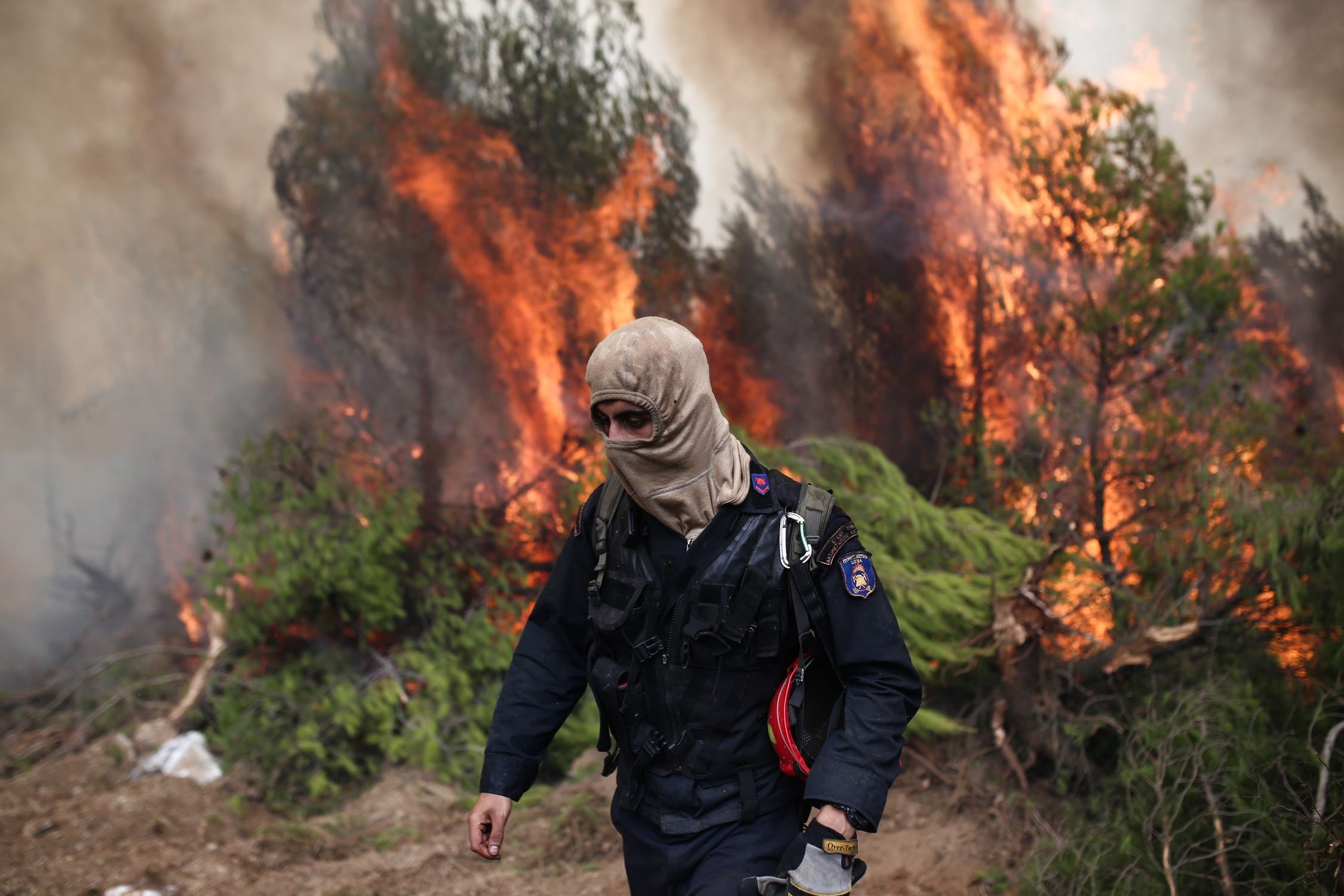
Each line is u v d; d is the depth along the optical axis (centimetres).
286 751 382
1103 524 414
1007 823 323
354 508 419
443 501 523
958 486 488
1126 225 420
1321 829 238
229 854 322
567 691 176
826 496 158
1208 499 353
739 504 156
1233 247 407
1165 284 398
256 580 398
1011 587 360
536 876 312
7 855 310
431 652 425
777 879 142
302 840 338
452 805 365
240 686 406
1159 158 421
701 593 154
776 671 158
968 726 359
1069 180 427
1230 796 258
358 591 411
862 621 152
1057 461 436
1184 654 347
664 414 149
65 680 459
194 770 377
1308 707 304
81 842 322
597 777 370
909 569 374
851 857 140
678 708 157
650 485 153
